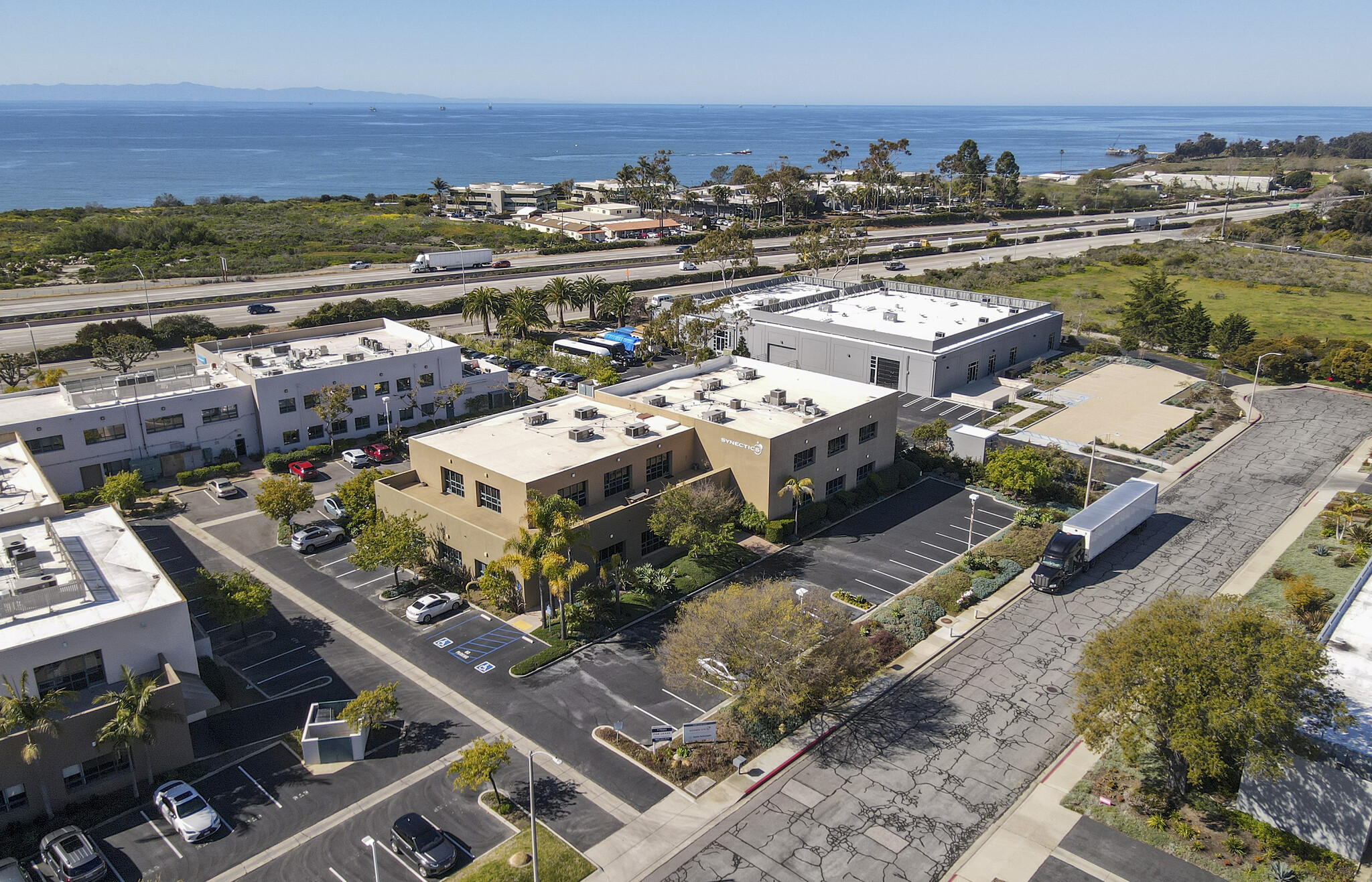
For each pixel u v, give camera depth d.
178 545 60.88
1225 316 131.12
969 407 90.12
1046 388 96.12
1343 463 75.69
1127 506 59.75
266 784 38.50
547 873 33.31
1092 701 35.69
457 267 159.88
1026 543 59.31
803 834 35.41
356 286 141.75
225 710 43.47
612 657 47.94
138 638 40.53
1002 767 39.34
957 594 53.31
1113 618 51.62
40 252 166.62
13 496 52.88
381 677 46.12
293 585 55.69
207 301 129.75
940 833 35.44
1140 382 98.44
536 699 44.28
